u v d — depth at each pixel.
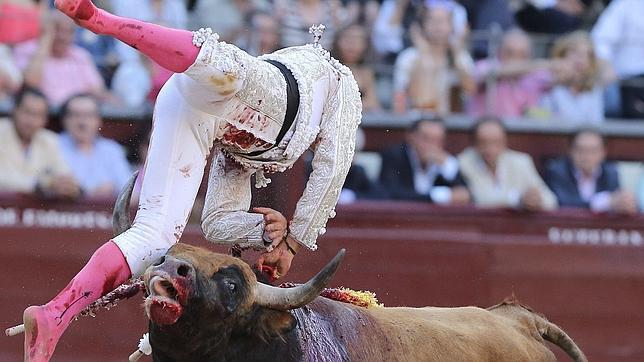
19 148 20.66
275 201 13.73
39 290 20.30
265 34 21.73
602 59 23.72
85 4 9.89
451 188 21.94
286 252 11.66
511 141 22.42
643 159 22.73
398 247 21.22
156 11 22.92
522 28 25.88
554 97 23.41
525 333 14.13
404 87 22.73
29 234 20.33
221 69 10.51
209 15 22.73
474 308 13.85
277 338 10.98
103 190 20.77
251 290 10.48
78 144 20.86
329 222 21.12
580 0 26.27
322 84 11.63
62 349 19.61
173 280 9.66
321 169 11.67
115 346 19.69
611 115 23.61
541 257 21.75
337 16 23.16
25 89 20.81
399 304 21.17
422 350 12.36
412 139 22.03
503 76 23.30
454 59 23.11
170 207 10.75
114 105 21.05
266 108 11.02
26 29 21.34
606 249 22.00
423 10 23.52
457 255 21.42
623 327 21.88
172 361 10.55
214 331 10.27
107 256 10.43
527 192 21.98
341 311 12.05
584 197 22.42
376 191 21.67
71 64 21.42
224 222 11.63
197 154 10.90
